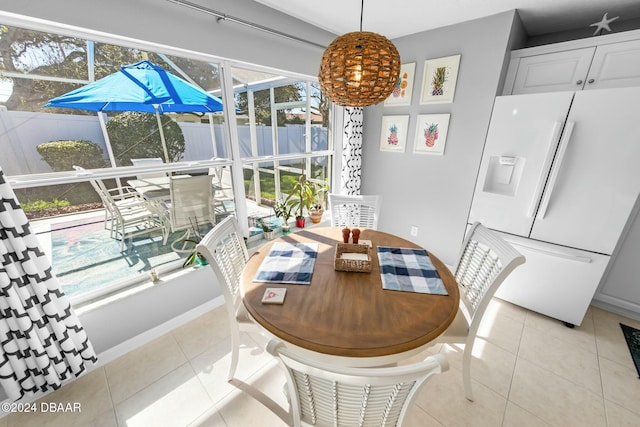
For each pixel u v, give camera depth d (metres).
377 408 0.78
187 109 1.96
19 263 1.23
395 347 0.92
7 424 1.33
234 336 1.47
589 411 1.40
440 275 1.38
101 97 1.50
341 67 1.12
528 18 2.11
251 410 1.40
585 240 1.82
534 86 2.08
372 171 3.18
